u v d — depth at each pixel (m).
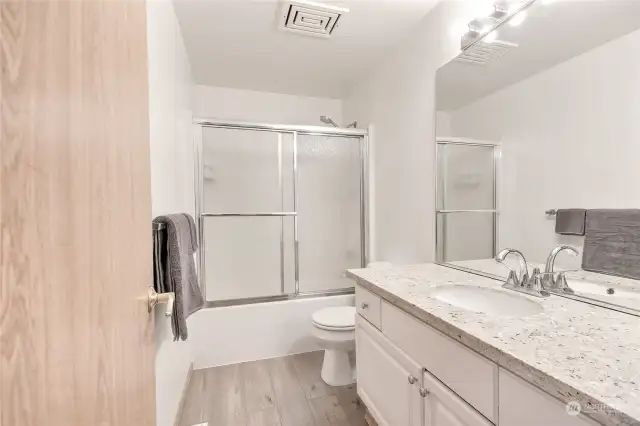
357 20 1.99
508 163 1.44
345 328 1.96
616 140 1.04
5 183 0.32
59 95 0.42
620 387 0.58
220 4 1.83
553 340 0.80
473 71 1.61
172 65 1.80
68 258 0.43
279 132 2.81
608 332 0.85
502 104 1.47
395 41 2.24
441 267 1.80
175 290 1.27
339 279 3.10
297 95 3.40
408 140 2.17
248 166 2.88
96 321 0.51
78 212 0.46
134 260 0.72
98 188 0.53
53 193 0.40
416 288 1.34
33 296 0.36
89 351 0.48
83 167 0.48
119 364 0.60
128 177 0.69
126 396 0.64
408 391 1.19
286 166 3.00
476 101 1.61
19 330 0.34
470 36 1.59
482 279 1.50
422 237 2.03
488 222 1.55
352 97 3.16
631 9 1.00
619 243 1.04
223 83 3.04
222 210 2.81
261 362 2.37
